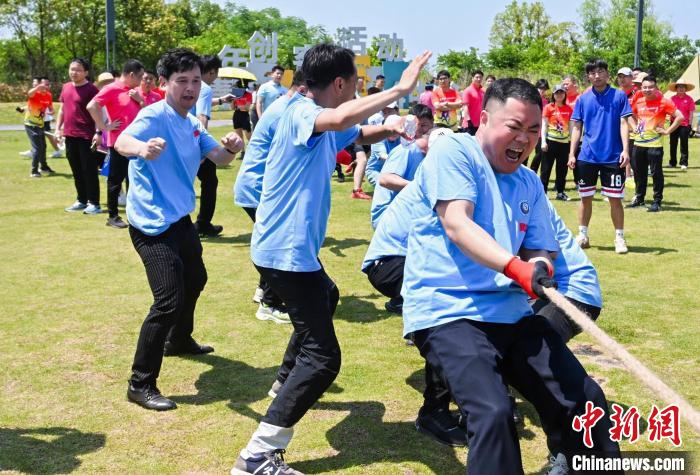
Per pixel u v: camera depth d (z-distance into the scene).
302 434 4.20
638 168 11.25
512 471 2.74
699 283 7.14
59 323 5.99
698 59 26.98
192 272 4.97
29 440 4.08
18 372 5.01
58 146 17.41
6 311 6.29
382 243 5.05
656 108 10.95
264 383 4.88
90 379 4.92
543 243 3.23
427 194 3.08
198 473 3.77
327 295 3.81
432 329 3.07
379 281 5.07
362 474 3.76
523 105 2.99
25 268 7.69
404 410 4.49
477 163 3.04
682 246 8.69
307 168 3.70
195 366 5.17
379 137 4.32
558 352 3.02
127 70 9.52
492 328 3.07
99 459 3.89
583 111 8.43
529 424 4.32
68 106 10.60
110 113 9.54
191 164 4.78
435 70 48.16
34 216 10.50
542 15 61.47
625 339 5.62
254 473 3.68
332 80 3.67
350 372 5.06
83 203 11.04
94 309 6.35
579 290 4.03
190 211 4.79
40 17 47.84
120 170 9.70
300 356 3.72
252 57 43.19
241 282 7.26
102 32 48.72
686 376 4.91
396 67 38.34
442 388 4.10
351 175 14.79
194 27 69.50
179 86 4.66
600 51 50.59
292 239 3.70
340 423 4.32
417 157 5.82
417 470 3.80
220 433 4.20
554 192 12.98
